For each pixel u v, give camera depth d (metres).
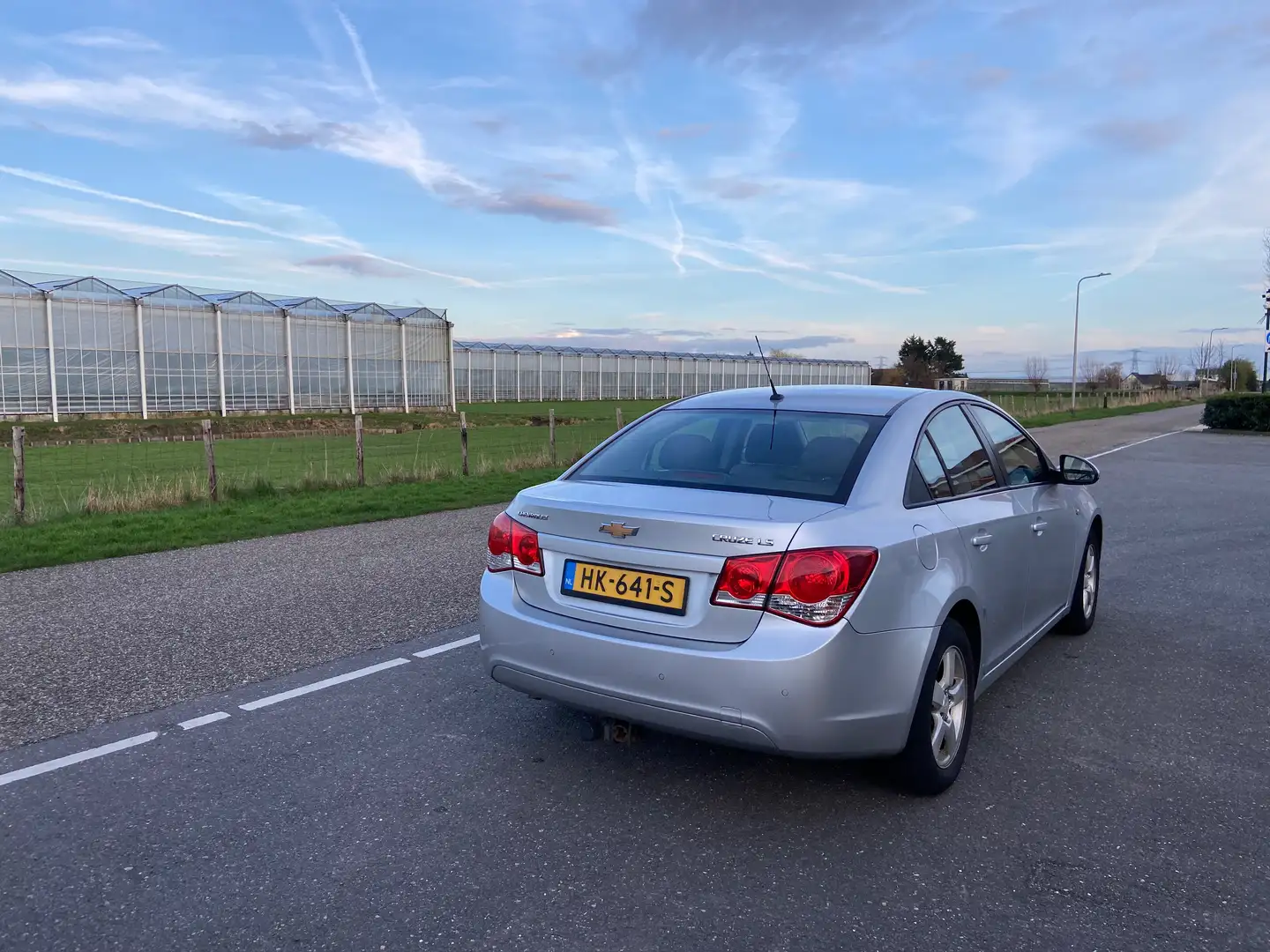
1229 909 2.87
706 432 4.23
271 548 8.95
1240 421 31.80
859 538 3.28
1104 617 6.48
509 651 3.75
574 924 2.79
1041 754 4.10
